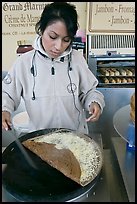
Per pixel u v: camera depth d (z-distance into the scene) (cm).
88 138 95
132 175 80
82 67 118
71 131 100
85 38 154
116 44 157
